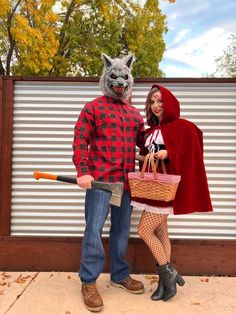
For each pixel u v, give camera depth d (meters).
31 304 2.72
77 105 3.46
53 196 3.47
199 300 2.83
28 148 3.46
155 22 14.28
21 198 3.47
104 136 2.73
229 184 3.43
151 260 3.42
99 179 2.71
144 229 2.79
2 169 3.43
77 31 13.29
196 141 2.71
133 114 2.90
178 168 2.63
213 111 3.43
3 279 3.23
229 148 3.43
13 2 11.33
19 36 10.49
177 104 2.79
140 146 2.98
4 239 3.44
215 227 3.45
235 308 2.70
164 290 2.83
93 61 12.74
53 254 3.45
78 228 3.48
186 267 3.41
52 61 12.88
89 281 2.71
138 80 3.42
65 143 3.46
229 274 3.40
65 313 2.60
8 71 12.27
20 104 3.46
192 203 2.64
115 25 13.11
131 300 2.81
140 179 2.54
